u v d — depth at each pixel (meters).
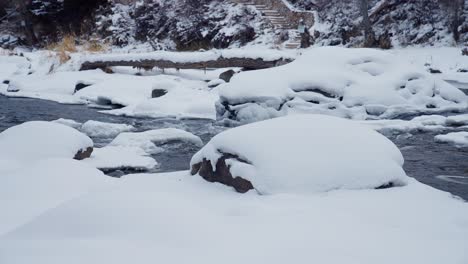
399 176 5.18
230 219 3.80
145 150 8.80
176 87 15.07
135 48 28.41
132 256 2.91
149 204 3.60
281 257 2.99
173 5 30.22
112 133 10.92
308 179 4.90
